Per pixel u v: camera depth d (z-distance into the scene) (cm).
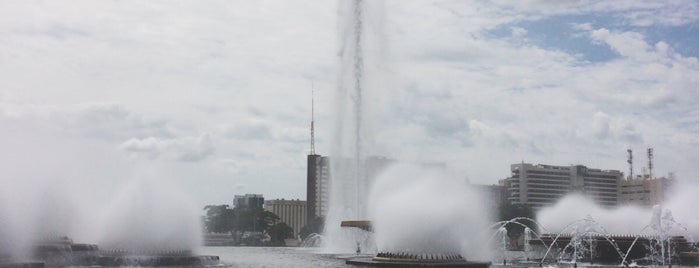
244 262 9094
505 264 8350
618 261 9700
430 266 6800
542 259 9788
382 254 7388
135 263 7788
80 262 7694
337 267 7462
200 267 8038
